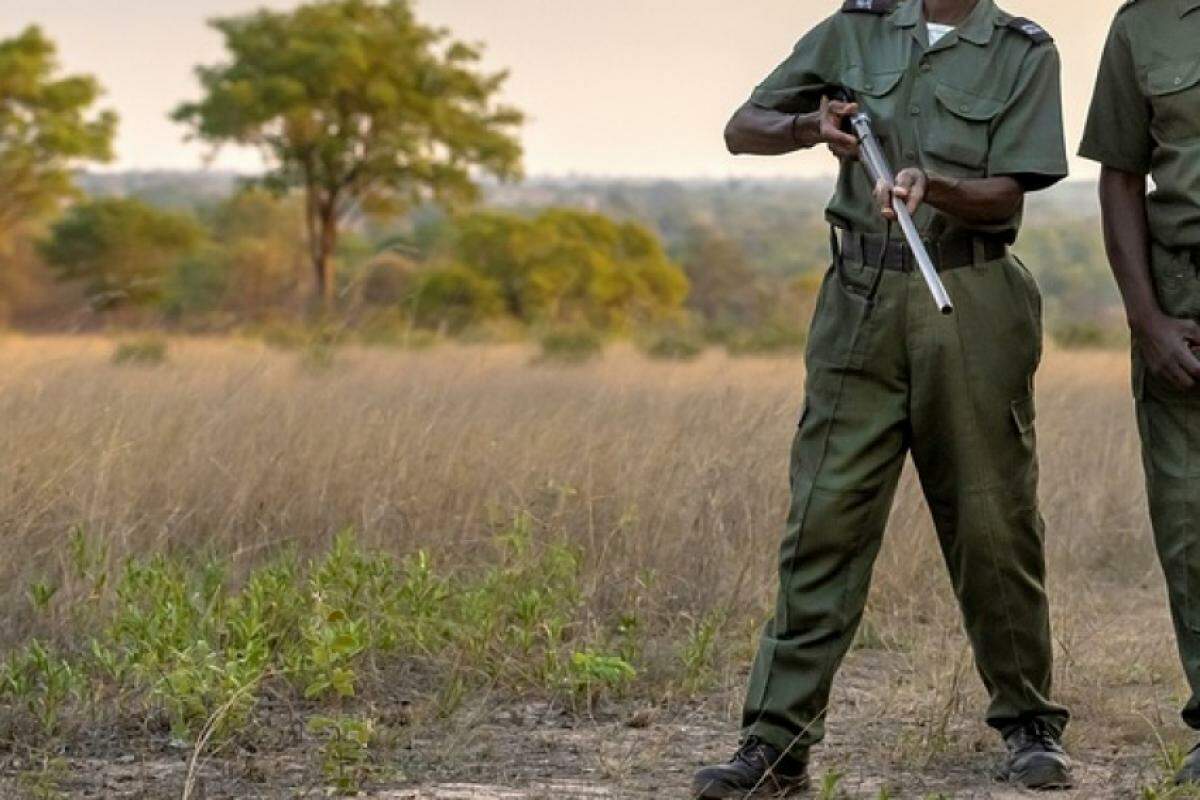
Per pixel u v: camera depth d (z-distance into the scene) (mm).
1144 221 5625
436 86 59000
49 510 8117
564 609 7410
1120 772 5645
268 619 6590
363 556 7352
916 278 5168
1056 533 10109
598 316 41250
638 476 9070
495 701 6504
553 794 5262
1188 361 5445
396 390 12102
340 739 5574
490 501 8641
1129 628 8234
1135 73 5527
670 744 5996
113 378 12398
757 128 5348
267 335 20719
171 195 134500
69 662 6629
